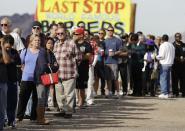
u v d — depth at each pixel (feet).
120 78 116.88
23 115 75.46
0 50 65.41
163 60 113.80
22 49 78.07
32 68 73.82
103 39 108.37
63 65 79.41
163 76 113.91
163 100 109.19
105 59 107.86
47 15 134.92
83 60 89.61
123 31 134.00
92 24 134.82
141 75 115.96
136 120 80.74
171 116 86.12
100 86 121.29
